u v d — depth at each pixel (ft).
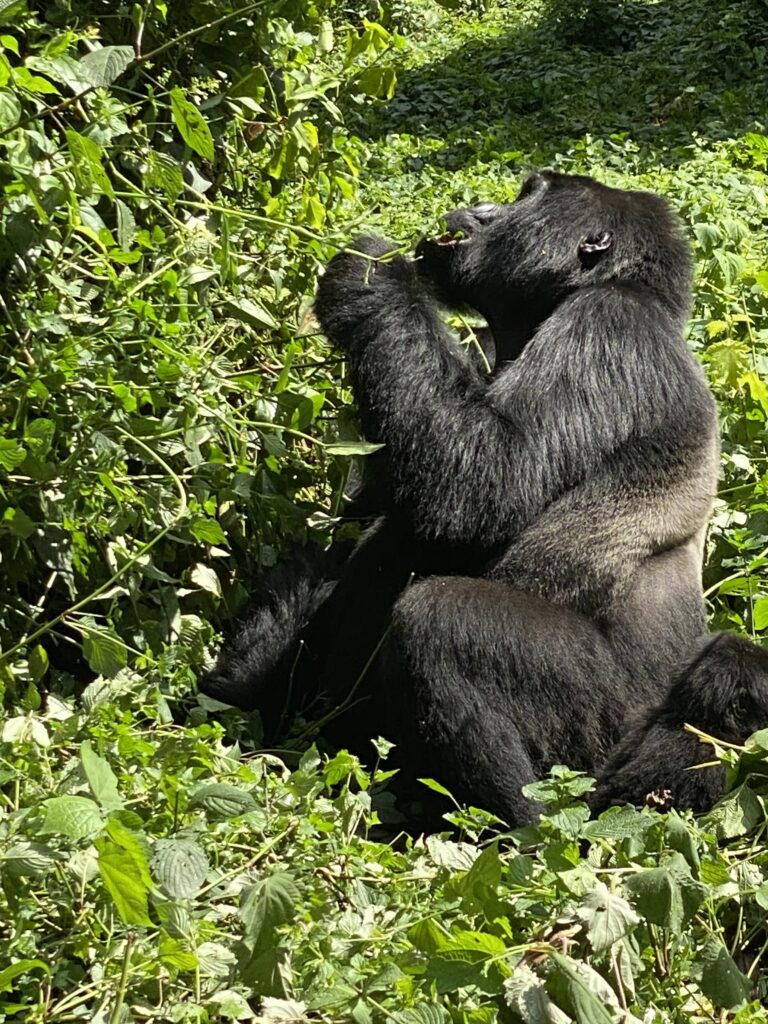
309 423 32.24
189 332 33.32
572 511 32.83
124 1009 19.53
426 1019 20.18
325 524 37.50
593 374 33.12
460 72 120.37
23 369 30.14
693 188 66.13
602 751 32.14
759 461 43.37
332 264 34.81
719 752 28.19
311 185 38.32
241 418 33.09
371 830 30.94
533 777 31.01
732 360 43.09
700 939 24.85
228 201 38.73
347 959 21.83
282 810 25.55
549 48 125.18
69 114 32.58
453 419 32.68
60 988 21.15
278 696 35.70
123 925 21.90
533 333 37.06
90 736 27.14
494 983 20.57
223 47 36.88
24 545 30.17
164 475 32.45
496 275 36.86
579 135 99.35
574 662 31.53
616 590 32.96
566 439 32.78
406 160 88.38
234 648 35.65
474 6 144.56
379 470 33.86
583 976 21.61
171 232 34.68
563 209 36.14
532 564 32.68
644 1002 23.30
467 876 22.40
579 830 23.81
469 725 30.50
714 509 40.01
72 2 33.22
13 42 27.61
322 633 36.47
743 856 27.73
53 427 28.40
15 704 29.22
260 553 36.22
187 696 33.94
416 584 31.37
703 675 30.30
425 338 33.58
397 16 129.39
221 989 21.25
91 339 30.12
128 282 31.94
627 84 111.55
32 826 21.50
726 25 116.67
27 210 29.32
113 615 31.91
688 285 36.24
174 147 36.09
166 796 24.26
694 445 34.19
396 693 31.22
